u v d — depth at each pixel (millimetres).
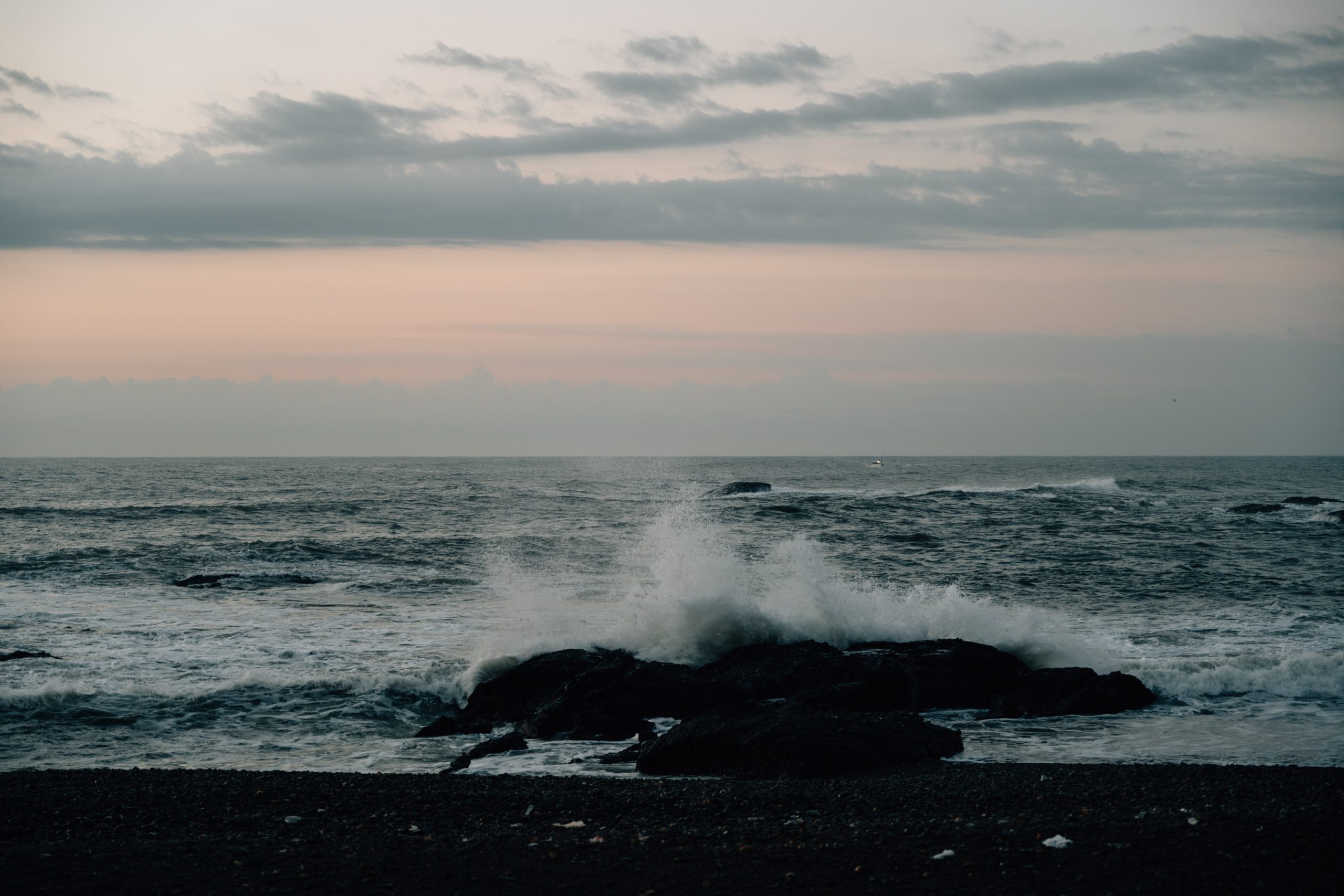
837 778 10172
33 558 30297
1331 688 15195
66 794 9070
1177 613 22391
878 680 14297
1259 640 19000
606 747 12461
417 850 7020
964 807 8539
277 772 10609
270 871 6496
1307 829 7383
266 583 26875
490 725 13469
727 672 15148
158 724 13039
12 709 13234
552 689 14477
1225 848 6895
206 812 8406
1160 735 12844
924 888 6137
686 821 8078
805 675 14523
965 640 16484
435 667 15859
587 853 6945
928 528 43781
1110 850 6891
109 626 20188
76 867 6539
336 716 13688
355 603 23703
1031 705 14281
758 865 6637
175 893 6012
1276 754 11891
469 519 47562
